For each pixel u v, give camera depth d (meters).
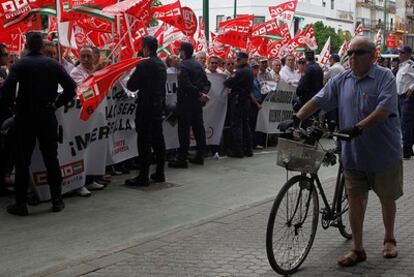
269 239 4.06
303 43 14.90
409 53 9.80
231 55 12.90
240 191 7.17
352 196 4.51
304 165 4.17
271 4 47.12
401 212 6.05
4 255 4.76
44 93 5.72
